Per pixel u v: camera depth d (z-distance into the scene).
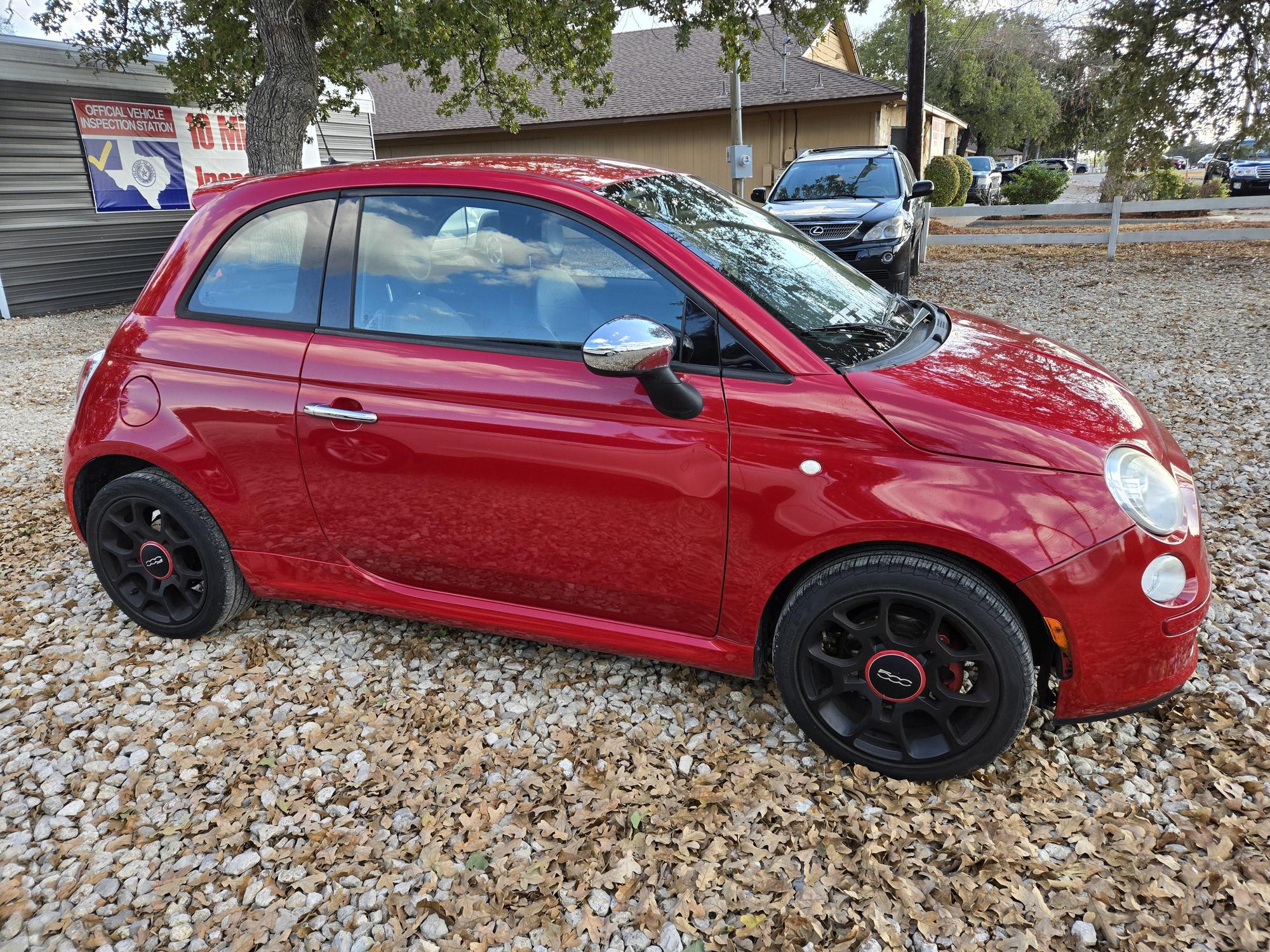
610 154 20.33
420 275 2.71
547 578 2.69
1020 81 31.94
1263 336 7.46
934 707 2.33
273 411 2.81
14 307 12.06
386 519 2.81
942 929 1.96
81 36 11.61
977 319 3.16
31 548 4.25
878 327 2.67
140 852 2.29
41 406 7.36
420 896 2.11
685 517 2.42
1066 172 22.86
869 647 2.34
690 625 2.60
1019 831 2.22
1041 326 8.47
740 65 11.02
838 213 9.11
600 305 2.51
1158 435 2.52
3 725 2.83
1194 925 1.95
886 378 2.32
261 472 2.90
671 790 2.43
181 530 3.13
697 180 3.22
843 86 18.03
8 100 11.53
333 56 10.20
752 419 2.32
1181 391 6.05
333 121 16.02
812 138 18.73
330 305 2.80
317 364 2.77
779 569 2.37
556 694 2.89
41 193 12.09
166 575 3.18
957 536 2.15
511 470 2.57
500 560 2.72
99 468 3.22
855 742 2.45
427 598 2.92
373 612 3.06
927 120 24.62
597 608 2.70
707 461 2.36
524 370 2.54
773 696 2.83
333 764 2.60
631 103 19.86
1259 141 13.35
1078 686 2.24
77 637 3.36
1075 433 2.24
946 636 2.29
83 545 4.25
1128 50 13.89
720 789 2.43
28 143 11.83
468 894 2.11
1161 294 9.80
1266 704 2.71
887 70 35.91
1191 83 13.51
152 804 2.46
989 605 2.18
